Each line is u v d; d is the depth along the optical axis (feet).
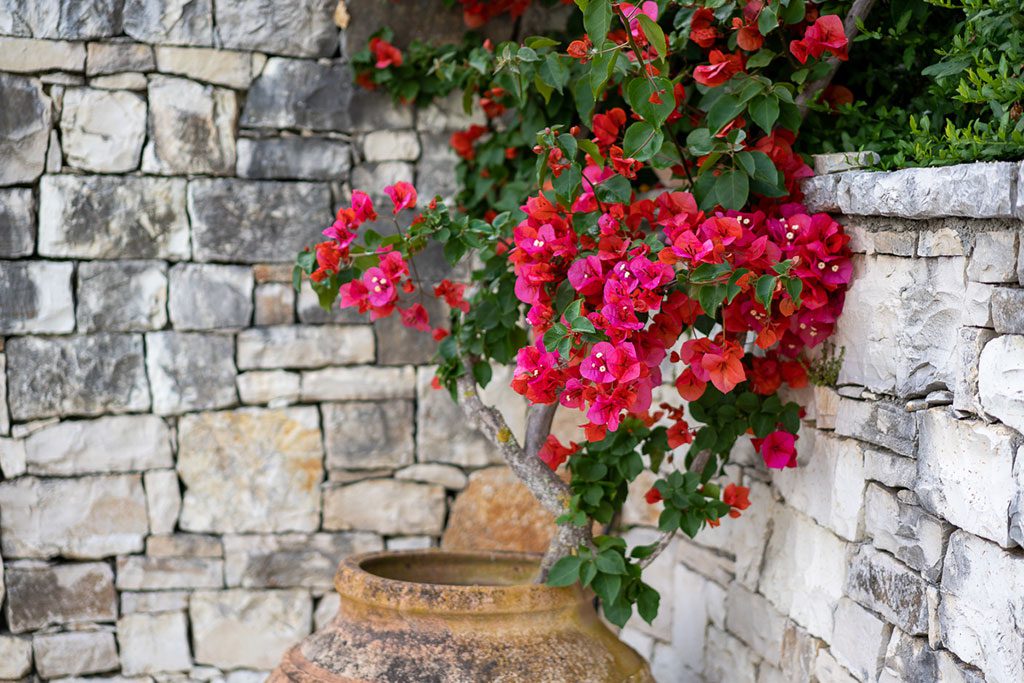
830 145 6.21
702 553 7.68
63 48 7.80
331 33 8.18
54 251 7.95
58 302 7.98
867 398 5.39
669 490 6.07
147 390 8.18
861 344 5.43
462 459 8.61
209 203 8.13
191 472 8.31
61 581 8.21
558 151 5.66
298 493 8.46
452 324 7.23
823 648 5.84
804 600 6.07
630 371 4.98
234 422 8.33
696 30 5.92
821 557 5.89
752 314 5.59
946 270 4.70
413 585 5.91
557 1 7.81
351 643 5.98
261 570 8.46
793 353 5.98
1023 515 4.05
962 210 4.36
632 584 6.22
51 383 8.04
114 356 8.11
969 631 4.47
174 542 8.34
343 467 8.50
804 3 5.71
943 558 4.70
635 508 8.55
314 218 8.29
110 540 8.25
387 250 6.31
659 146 5.51
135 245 8.06
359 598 6.04
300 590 8.53
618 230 5.50
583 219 5.65
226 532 8.41
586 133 7.52
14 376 7.98
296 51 8.15
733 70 5.72
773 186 5.70
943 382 4.72
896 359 5.10
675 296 5.50
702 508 6.06
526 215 6.61
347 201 8.36
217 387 8.27
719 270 5.15
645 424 6.38
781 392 6.52
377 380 8.47
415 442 8.57
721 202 5.64
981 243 4.42
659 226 6.17
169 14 7.92
